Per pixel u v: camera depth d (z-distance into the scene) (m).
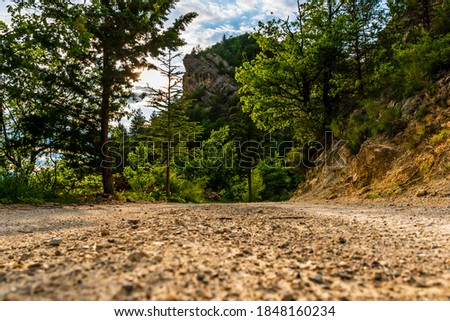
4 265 2.68
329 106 24.17
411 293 2.08
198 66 157.12
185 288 2.08
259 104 25.00
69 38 14.95
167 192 26.33
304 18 25.17
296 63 23.55
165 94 25.42
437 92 12.79
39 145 18.09
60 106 18.25
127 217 7.79
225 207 10.97
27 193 13.84
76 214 8.95
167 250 3.08
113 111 20.16
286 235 4.33
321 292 2.07
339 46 22.64
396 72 17.09
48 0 14.25
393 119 13.99
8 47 13.87
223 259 2.79
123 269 2.42
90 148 18.75
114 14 18.02
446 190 9.02
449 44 14.44
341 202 11.88
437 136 11.08
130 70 19.31
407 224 5.25
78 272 2.34
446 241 3.73
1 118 17.39
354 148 16.61
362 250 3.29
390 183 11.77
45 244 3.90
